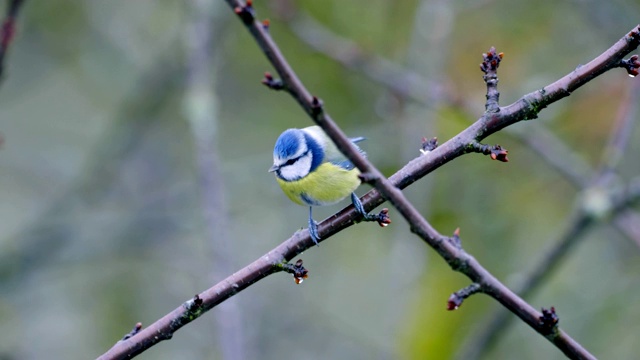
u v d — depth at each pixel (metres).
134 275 14.28
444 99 10.60
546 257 9.52
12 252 12.71
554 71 12.54
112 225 12.94
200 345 14.04
